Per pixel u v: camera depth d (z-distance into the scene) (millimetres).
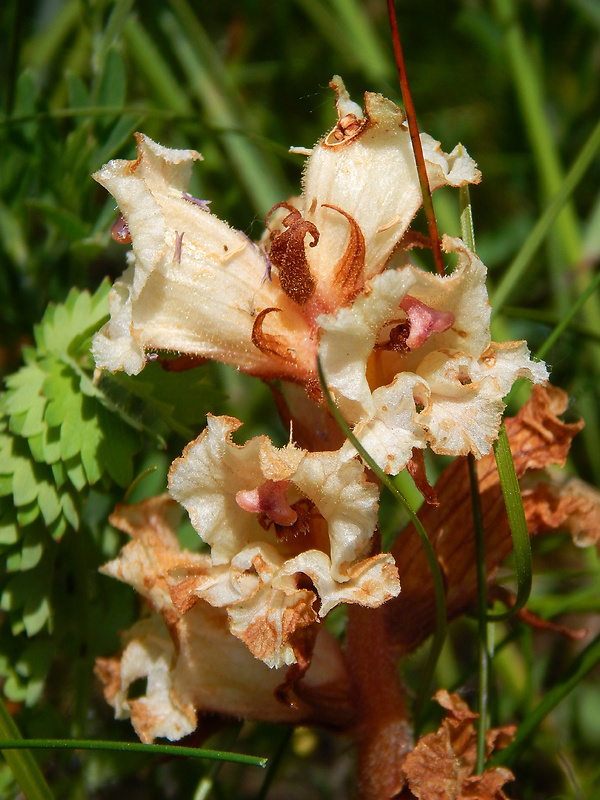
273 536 150
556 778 201
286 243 147
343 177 149
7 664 177
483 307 146
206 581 149
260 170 228
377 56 256
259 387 217
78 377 171
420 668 202
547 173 237
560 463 163
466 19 268
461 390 146
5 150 205
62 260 204
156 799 192
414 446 143
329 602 143
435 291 146
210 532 148
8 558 171
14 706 188
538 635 221
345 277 148
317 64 267
